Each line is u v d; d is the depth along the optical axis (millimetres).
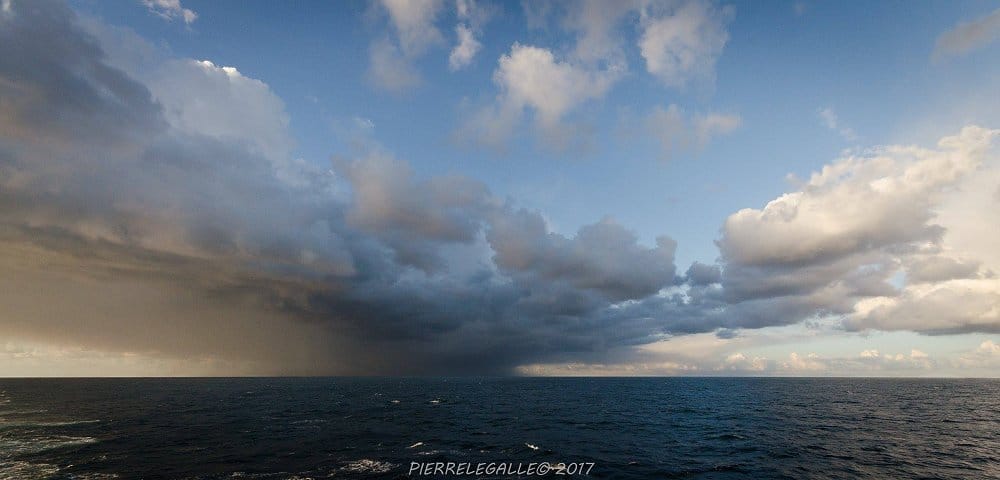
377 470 30578
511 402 96250
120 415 63438
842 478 30141
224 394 115688
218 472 29688
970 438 46344
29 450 37000
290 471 30094
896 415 68625
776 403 92375
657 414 70312
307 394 118688
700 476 30562
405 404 87688
